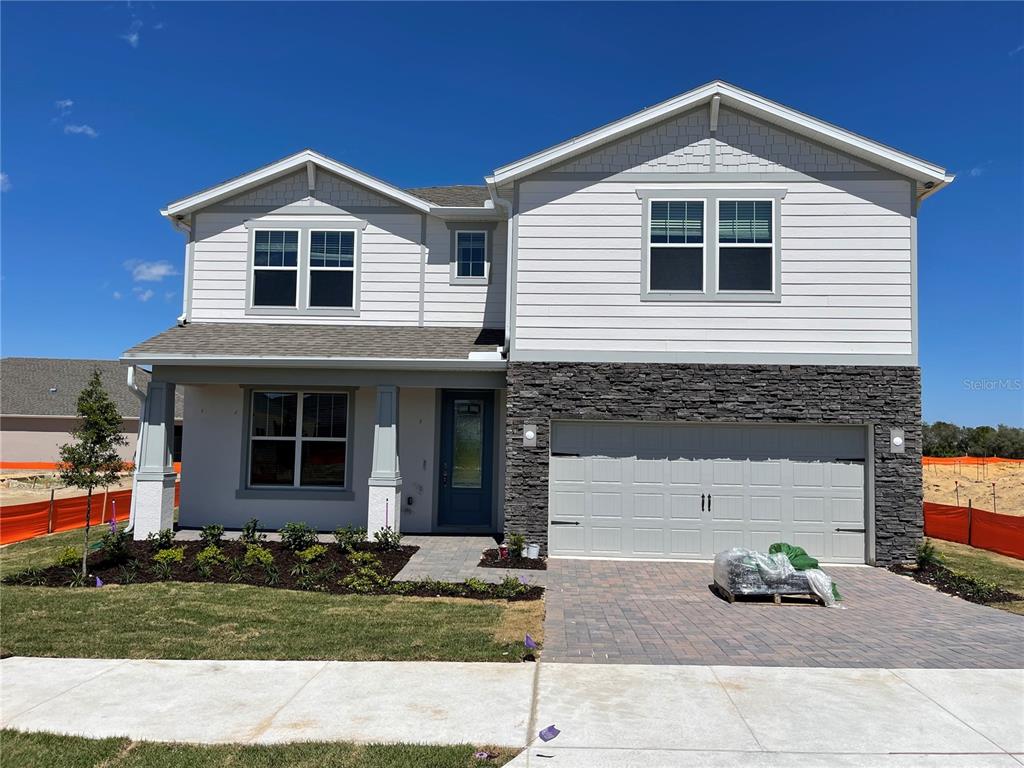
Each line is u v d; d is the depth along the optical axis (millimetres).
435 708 5352
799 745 4762
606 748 4695
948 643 7109
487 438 13875
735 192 11797
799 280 11617
